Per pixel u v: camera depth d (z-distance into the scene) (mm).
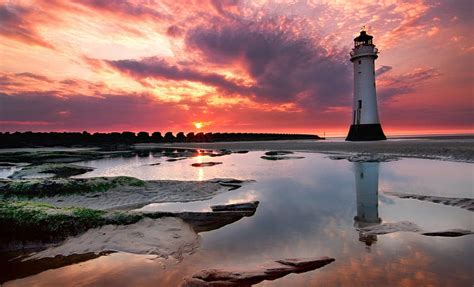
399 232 8812
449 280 5844
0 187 14391
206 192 16016
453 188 15797
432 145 43531
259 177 21641
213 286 5914
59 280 6496
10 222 8922
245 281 6059
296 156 40250
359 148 45656
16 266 7344
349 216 10828
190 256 7562
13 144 73250
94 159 42688
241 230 9508
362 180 19094
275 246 8047
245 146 71438
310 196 14609
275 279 6117
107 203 13812
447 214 10875
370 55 54781
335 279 6008
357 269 6430
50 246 8516
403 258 6969
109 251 8000
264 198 14406
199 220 10508
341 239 8391
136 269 6891
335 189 16328
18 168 32094
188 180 20156
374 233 8781
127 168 29922
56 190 14594
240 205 12359
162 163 35219
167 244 8367
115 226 9477
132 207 13242
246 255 7516
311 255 7328
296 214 11281
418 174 20891
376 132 57094
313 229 9398
